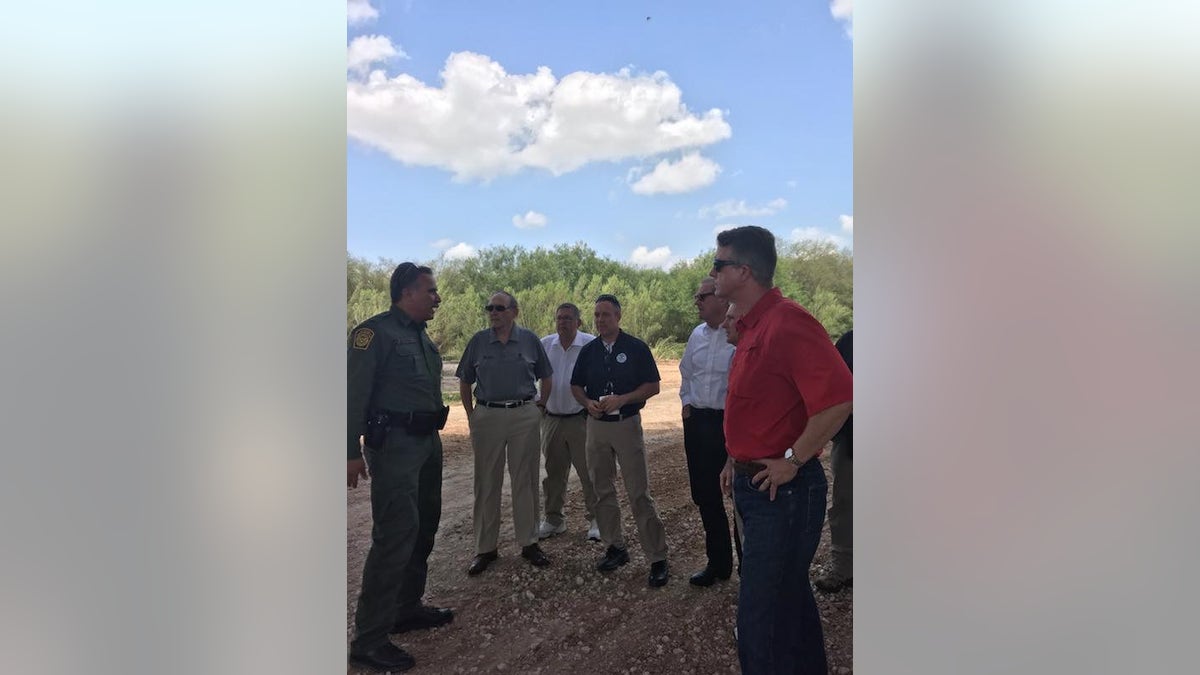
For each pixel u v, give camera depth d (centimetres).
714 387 286
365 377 258
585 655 267
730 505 339
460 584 315
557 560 333
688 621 284
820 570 309
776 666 212
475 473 324
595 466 315
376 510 265
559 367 343
